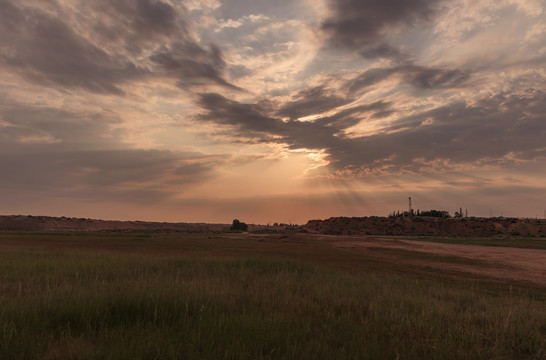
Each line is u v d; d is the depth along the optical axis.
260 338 4.72
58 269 12.05
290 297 8.02
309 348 4.43
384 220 165.12
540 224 137.50
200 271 12.86
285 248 39.62
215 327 5.11
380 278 14.07
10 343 4.27
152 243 45.44
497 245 56.22
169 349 4.20
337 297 8.30
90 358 3.95
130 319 5.65
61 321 5.40
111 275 11.34
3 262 13.80
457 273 20.08
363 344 4.79
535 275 20.28
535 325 6.28
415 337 5.45
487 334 5.72
